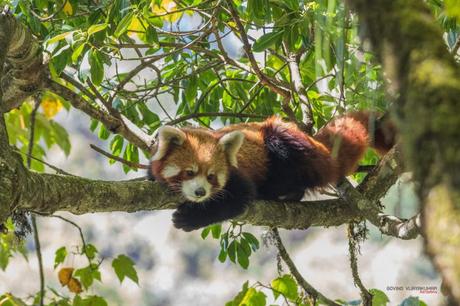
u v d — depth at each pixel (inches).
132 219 1486.2
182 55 450.9
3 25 314.3
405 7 123.0
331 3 175.3
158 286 1411.2
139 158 495.2
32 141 478.0
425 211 107.6
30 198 244.1
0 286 1273.4
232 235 426.6
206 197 382.3
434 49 117.0
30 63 348.8
